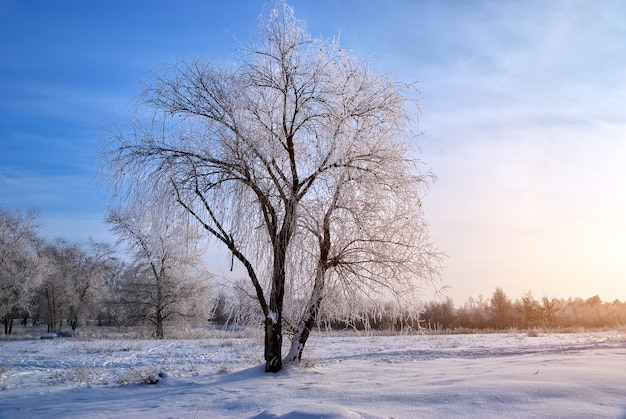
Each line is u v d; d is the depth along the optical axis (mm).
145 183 11297
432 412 6422
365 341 24859
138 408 8219
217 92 11602
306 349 14133
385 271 12070
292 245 11289
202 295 34469
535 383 7441
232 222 11352
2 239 41062
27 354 19641
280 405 7266
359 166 11906
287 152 11961
